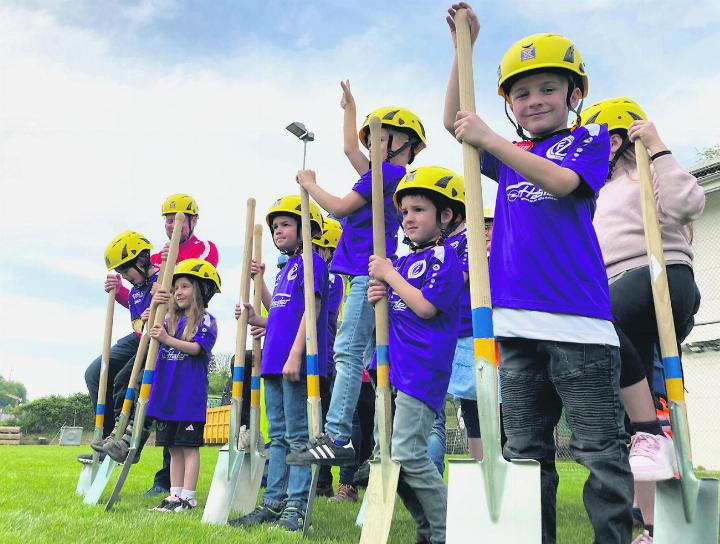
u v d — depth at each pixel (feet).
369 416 18.45
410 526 12.70
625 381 9.01
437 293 9.48
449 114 9.69
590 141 8.25
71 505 14.14
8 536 9.89
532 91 8.56
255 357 14.29
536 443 8.15
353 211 12.21
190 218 20.62
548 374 8.11
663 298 8.39
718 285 39.04
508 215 8.68
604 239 10.93
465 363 14.69
